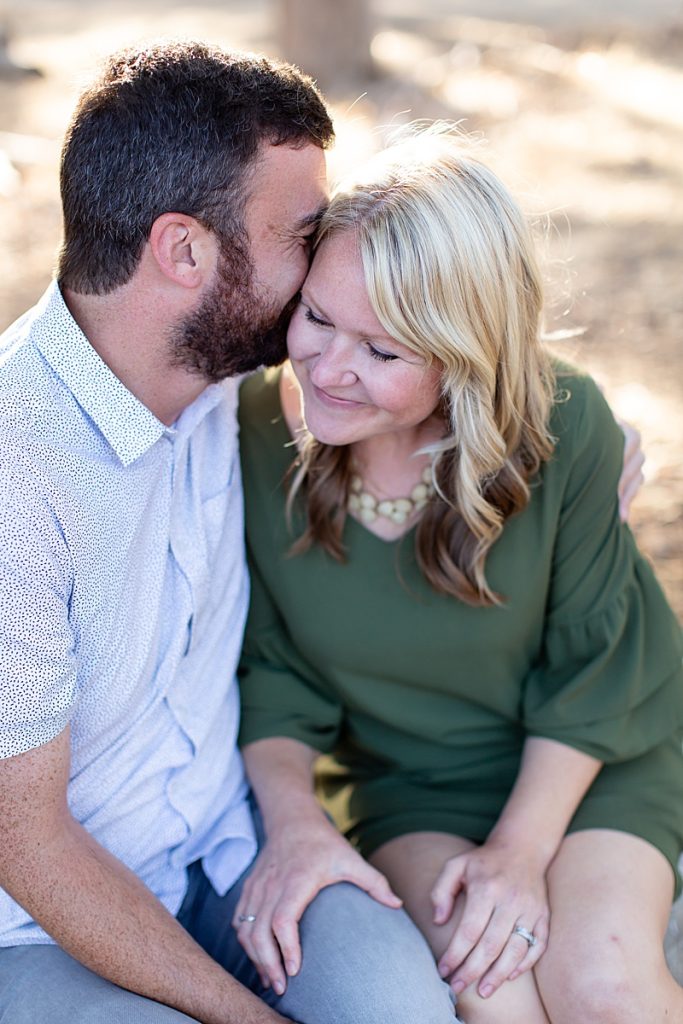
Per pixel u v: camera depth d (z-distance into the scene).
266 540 2.35
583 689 2.34
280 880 2.15
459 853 2.29
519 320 2.09
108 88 1.92
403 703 2.40
